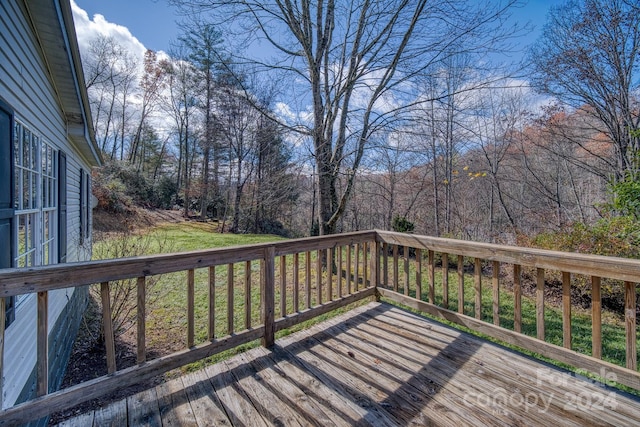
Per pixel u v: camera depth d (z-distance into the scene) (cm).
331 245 311
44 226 314
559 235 586
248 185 1526
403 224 976
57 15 255
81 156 595
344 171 593
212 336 220
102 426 162
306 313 281
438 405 181
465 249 278
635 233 483
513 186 1350
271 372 214
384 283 362
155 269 190
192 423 165
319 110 550
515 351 246
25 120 247
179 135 2138
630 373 189
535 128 1076
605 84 855
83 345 390
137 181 1925
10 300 194
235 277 615
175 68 1902
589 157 1086
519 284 245
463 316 278
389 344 257
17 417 143
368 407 179
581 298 485
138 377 183
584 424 166
